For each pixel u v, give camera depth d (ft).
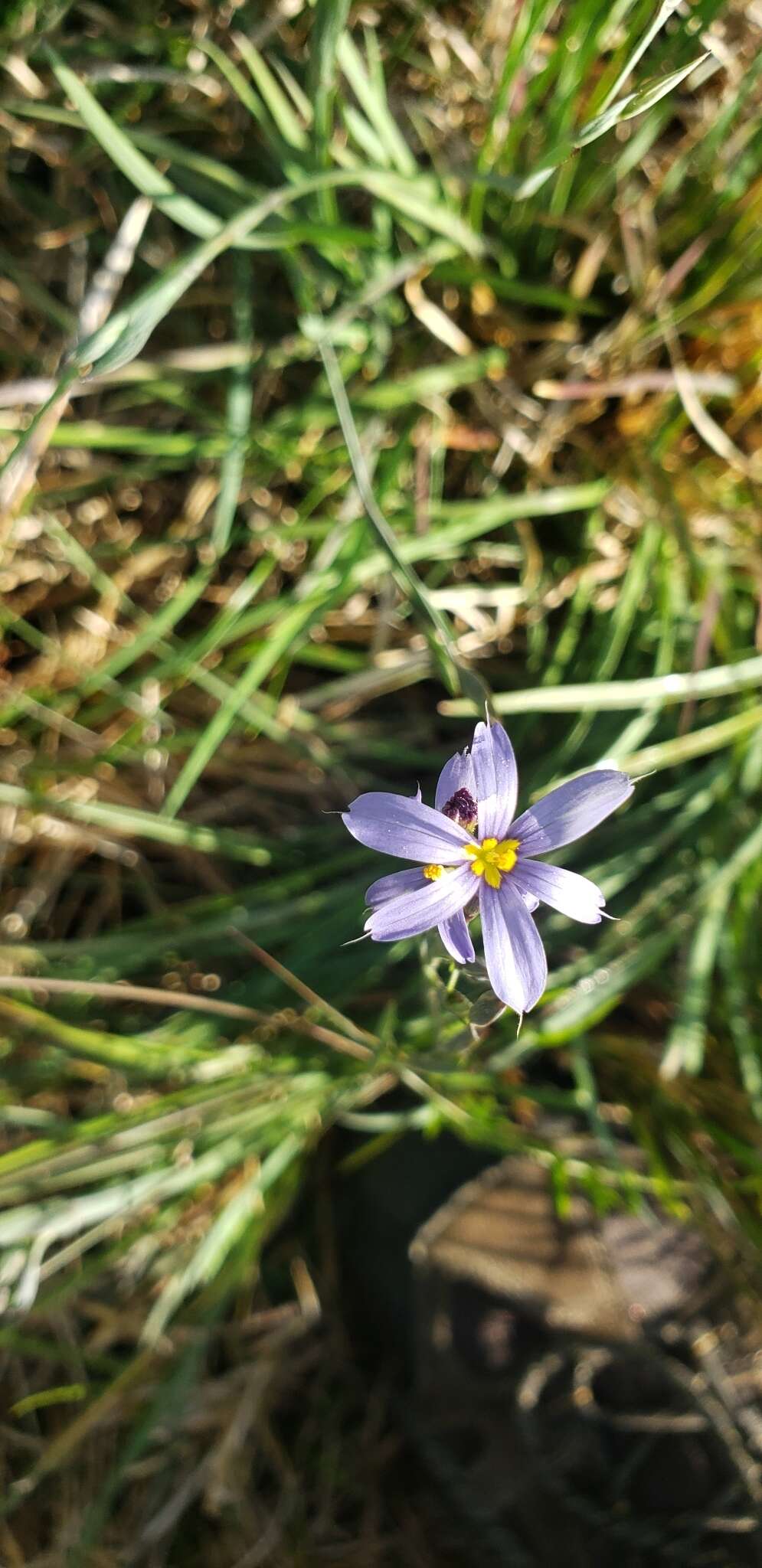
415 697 0.74
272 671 0.72
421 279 0.68
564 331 0.69
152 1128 0.62
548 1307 0.63
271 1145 0.65
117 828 0.72
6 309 0.69
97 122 0.57
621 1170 0.61
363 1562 0.66
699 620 0.69
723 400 0.71
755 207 0.66
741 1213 0.64
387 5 0.67
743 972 0.67
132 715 0.71
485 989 0.43
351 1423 0.68
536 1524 0.63
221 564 0.73
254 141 0.69
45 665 0.71
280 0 0.65
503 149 0.64
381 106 0.64
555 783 0.65
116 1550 0.65
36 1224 0.59
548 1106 0.67
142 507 0.73
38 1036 0.65
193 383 0.70
